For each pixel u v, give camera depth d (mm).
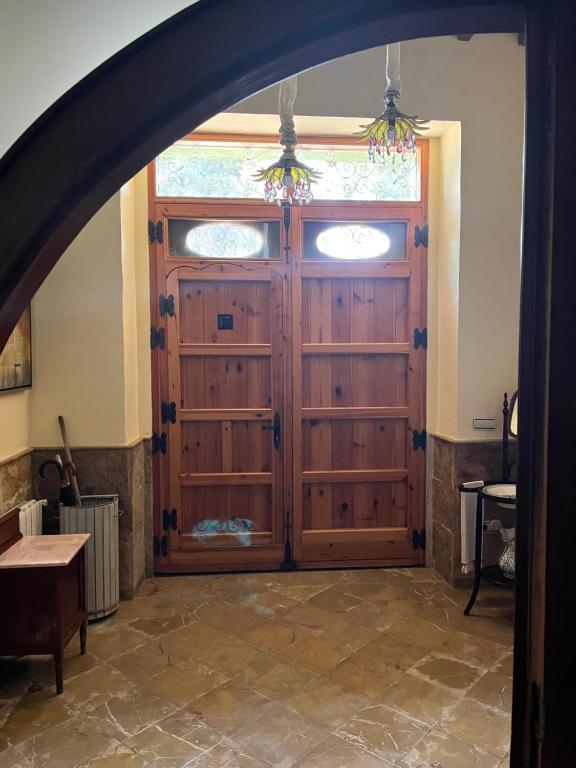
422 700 2412
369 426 3906
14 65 725
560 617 653
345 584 3654
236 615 3215
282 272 3779
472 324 3545
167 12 731
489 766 2018
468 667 2674
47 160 697
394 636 2973
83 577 2783
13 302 727
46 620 2445
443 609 3289
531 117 668
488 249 3529
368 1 684
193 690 2488
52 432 3412
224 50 687
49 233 707
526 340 683
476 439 3574
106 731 2211
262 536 3863
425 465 3904
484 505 3582
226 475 3818
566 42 635
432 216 3816
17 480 3176
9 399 3127
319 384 3865
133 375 3633
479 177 3496
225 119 3420
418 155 3801
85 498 3352
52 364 3393
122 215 3387
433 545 3893
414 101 3428
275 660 2736
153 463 3771
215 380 3807
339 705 2379
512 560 3275
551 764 664
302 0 684
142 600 3420
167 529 3803
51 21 726
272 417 3830
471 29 732
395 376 3898
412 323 3852
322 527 3908
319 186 3762
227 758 2062
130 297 3568
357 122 3477
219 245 3748
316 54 721
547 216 652
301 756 2072
